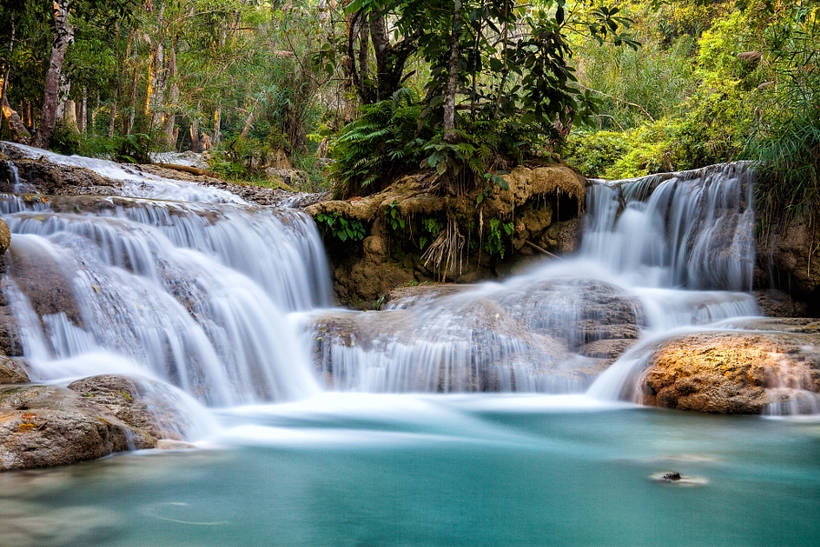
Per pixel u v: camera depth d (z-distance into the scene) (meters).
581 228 11.80
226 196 16.09
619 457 4.63
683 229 11.05
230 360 7.06
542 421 6.02
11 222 7.48
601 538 2.98
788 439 5.20
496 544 2.89
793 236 9.79
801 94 10.31
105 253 7.36
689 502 3.56
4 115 21.31
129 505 3.25
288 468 4.16
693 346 6.86
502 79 11.43
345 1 13.46
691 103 16.83
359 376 7.72
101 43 24.20
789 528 3.13
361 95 13.67
